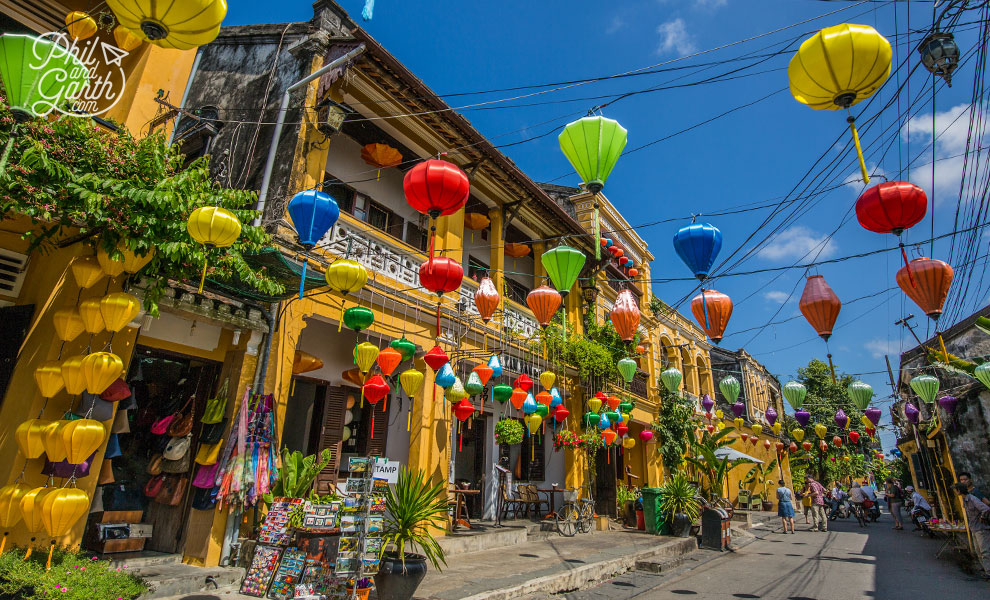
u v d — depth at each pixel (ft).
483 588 20.88
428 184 16.16
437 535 30.17
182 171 17.53
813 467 104.27
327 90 26.55
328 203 18.19
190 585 18.02
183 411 22.09
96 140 15.28
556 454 47.91
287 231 24.44
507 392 30.50
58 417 16.72
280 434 22.86
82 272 15.94
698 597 23.27
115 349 18.53
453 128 33.68
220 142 29.91
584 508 42.96
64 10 22.56
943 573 29.53
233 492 19.97
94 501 19.07
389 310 29.91
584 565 26.58
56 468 16.01
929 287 15.10
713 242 18.10
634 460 61.46
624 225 64.13
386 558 18.60
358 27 27.27
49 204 14.11
